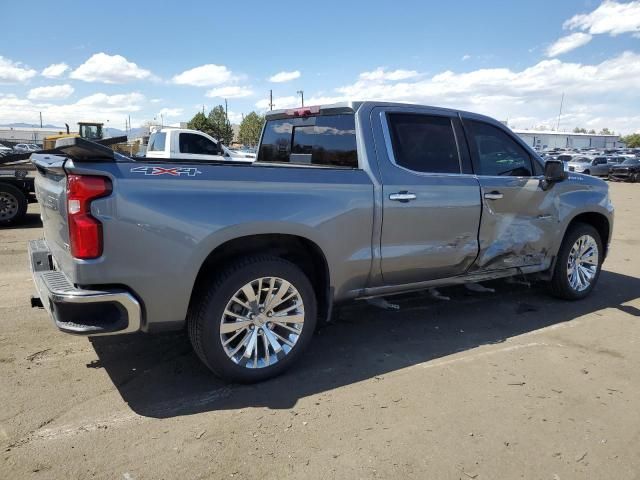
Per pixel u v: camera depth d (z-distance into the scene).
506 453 2.75
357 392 3.40
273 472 2.56
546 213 4.98
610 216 5.66
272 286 3.45
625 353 4.14
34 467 2.54
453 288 5.90
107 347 4.04
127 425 2.95
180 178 3.06
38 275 3.27
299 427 2.96
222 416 3.07
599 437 2.93
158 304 3.06
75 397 3.26
